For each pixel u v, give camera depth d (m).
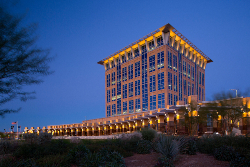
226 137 13.19
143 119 48.09
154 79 64.81
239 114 29.59
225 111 30.02
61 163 8.68
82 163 8.80
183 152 11.34
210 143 12.12
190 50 76.69
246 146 10.94
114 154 9.95
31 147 12.09
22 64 9.06
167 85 60.34
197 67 81.94
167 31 63.09
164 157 9.33
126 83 77.31
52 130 95.31
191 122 31.77
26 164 8.03
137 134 16.36
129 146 13.77
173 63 65.19
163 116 40.84
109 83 87.56
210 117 33.66
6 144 13.20
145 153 12.65
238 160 8.15
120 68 81.94
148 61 68.12
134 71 74.12
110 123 64.69
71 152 10.23
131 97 73.50
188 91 71.94
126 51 79.31
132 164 9.88
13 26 8.67
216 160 9.58
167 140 10.23
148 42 69.62
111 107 83.88
